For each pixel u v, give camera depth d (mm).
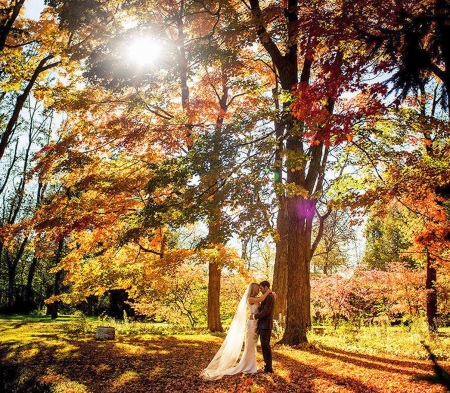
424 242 11266
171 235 15656
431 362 9148
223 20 13344
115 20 13766
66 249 27047
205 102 13438
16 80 14602
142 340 13086
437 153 11367
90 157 13062
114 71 11547
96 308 33375
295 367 8438
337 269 36844
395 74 6449
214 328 17203
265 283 8227
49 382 7645
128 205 13312
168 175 9977
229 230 8680
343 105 12422
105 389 7152
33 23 13656
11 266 33469
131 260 15625
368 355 10188
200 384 7273
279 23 12375
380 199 10680
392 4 6254
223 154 9211
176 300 19328
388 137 11781
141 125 12781
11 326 17594
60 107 13047
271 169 9047
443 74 6348
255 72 16234
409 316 19062
